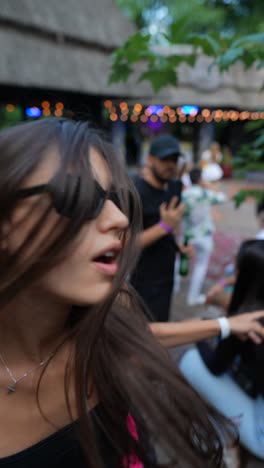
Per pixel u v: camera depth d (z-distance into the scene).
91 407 0.64
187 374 1.56
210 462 0.68
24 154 0.45
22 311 0.54
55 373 0.61
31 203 0.44
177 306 3.72
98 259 0.48
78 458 0.61
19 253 0.44
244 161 1.36
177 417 0.65
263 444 1.37
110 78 1.23
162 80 1.19
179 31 1.06
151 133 14.35
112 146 0.54
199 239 3.51
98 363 0.64
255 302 1.34
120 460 0.64
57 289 0.47
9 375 0.59
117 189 0.50
